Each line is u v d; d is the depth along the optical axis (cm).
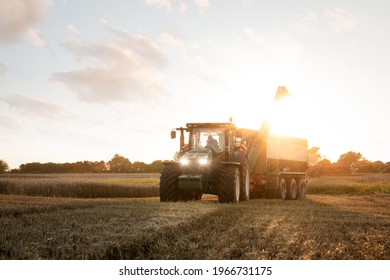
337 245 564
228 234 627
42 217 735
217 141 1338
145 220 698
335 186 2705
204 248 538
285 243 570
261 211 971
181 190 1297
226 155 1323
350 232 664
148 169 9150
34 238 540
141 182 2722
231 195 1238
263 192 1714
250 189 1582
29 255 461
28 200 1205
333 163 5728
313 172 4638
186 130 1377
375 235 649
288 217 859
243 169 1362
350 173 5731
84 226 626
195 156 1238
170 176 1240
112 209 870
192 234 614
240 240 586
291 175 1848
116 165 9056
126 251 511
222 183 1241
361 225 760
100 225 631
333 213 980
